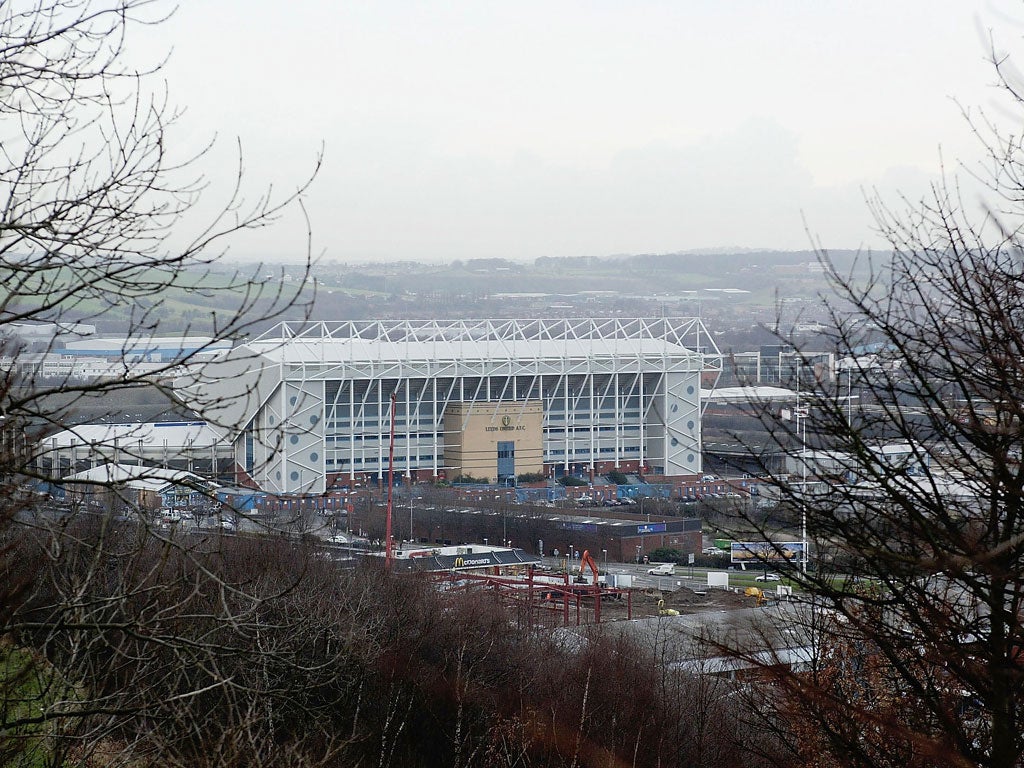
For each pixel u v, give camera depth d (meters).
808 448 15.61
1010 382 13.99
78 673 15.97
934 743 13.78
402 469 149.00
